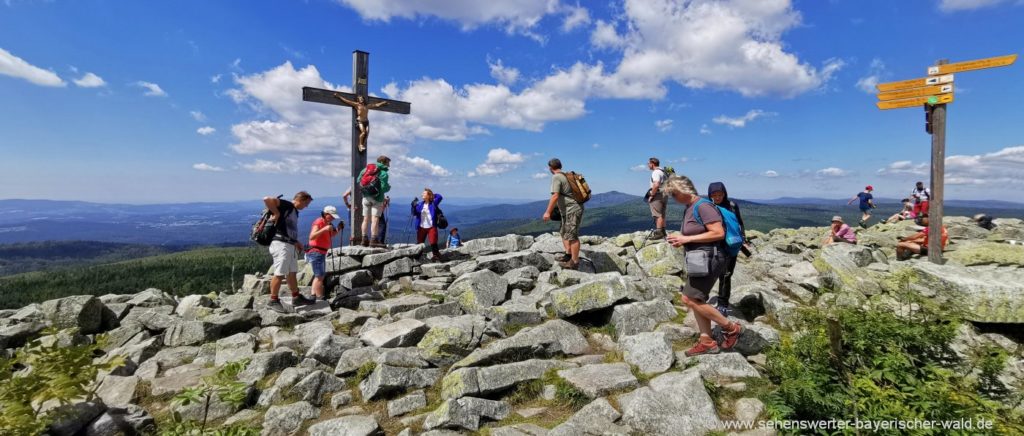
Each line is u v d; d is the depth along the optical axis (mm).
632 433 4668
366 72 14273
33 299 96375
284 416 5273
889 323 5355
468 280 9500
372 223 13156
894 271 8867
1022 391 5098
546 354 6652
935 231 9984
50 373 4820
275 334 8008
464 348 6621
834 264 9633
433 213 12391
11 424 4406
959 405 4152
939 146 9867
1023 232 17688
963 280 7406
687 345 6793
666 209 14023
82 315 8359
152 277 103688
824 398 4371
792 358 5027
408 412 5469
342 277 10867
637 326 7371
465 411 5129
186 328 7863
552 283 10086
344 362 6336
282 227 9148
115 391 5926
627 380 5531
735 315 8031
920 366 5160
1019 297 6809
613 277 8219
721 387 5418
